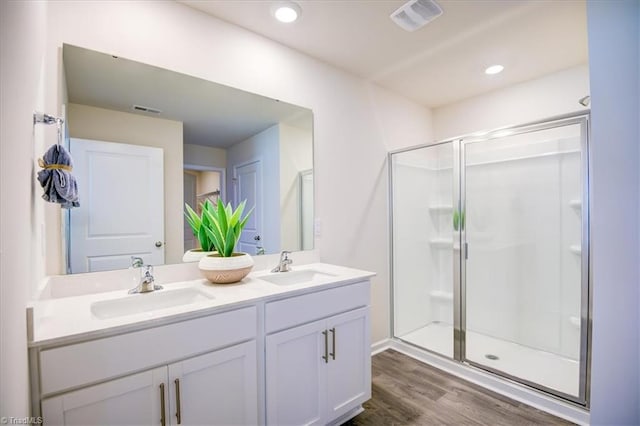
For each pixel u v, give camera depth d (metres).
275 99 2.02
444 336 2.76
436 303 3.07
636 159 1.28
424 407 1.83
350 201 2.46
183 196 1.67
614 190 1.33
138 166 1.54
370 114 2.63
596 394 1.38
